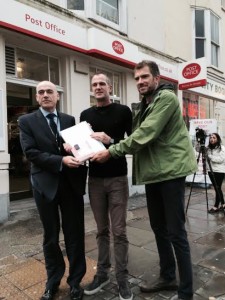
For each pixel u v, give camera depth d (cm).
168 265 296
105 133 290
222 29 1250
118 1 786
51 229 278
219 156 612
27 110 648
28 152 267
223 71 1254
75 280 283
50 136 275
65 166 274
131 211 604
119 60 692
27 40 552
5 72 530
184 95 1018
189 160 267
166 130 267
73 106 643
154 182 270
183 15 1045
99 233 302
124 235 287
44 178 271
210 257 373
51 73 640
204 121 864
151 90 275
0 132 501
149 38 875
